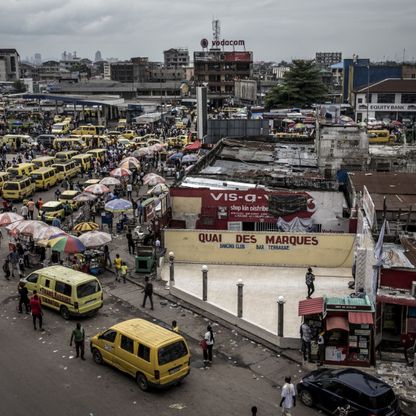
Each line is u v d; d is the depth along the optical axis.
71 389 19.39
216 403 18.67
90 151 69.56
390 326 23.00
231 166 46.78
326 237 32.09
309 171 45.06
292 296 28.02
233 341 23.56
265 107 115.75
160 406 18.38
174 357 19.20
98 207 45.28
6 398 18.72
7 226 34.34
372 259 24.17
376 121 91.38
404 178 35.53
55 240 30.25
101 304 26.11
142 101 145.75
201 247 33.25
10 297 28.38
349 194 38.03
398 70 120.75
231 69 156.88
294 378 20.53
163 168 61.72
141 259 31.33
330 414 18.03
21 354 22.02
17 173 54.72
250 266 32.88
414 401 18.91
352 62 130.00
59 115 121.62
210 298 27.73
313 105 104.56
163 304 27.44
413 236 25.27
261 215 35.31
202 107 69.56
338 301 21.31
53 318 25.72
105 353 20.77
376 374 20.62
